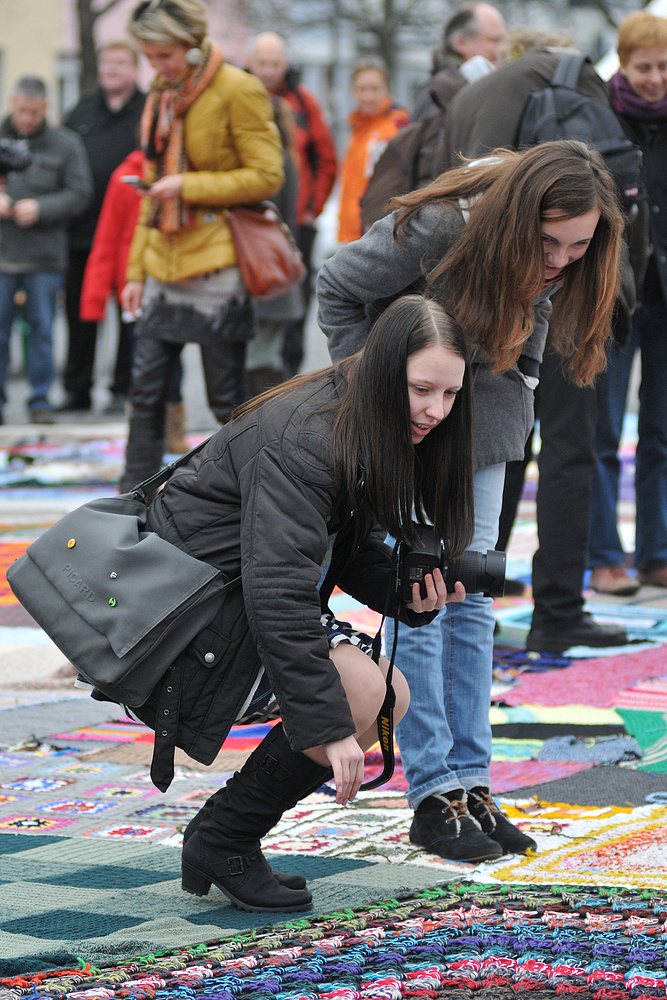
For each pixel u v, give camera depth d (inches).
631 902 231.1
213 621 226.1
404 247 261.1
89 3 1478.8
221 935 220.4
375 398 218.8
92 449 808.9
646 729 341.4
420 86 481.7
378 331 220.5
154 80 497.7
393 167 451.2
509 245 243.3
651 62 470.9
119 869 256.4
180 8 479.2
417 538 231.3
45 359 915.4
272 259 493.7
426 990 189.5
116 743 340.8
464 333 227.6
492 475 281.6
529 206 241.6
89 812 290.2
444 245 259.1
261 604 217.0
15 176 900.0
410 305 221.9
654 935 211.6
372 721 236.8
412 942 210.5
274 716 241.4
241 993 189.2
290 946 212.1
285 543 217.5
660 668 398.3
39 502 662.5
